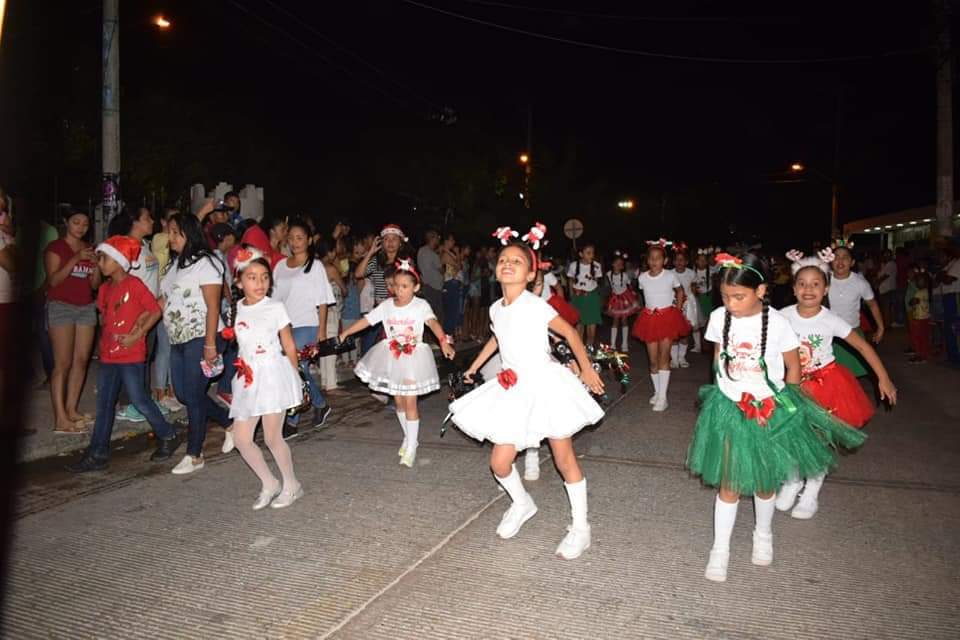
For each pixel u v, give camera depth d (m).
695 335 14.77
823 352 5.32
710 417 4.39
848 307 6.82
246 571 4.34
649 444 7.18
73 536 4.85
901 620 3.77
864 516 5.21
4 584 4.03
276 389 5.32
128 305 6.17
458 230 28.98
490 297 16.47
